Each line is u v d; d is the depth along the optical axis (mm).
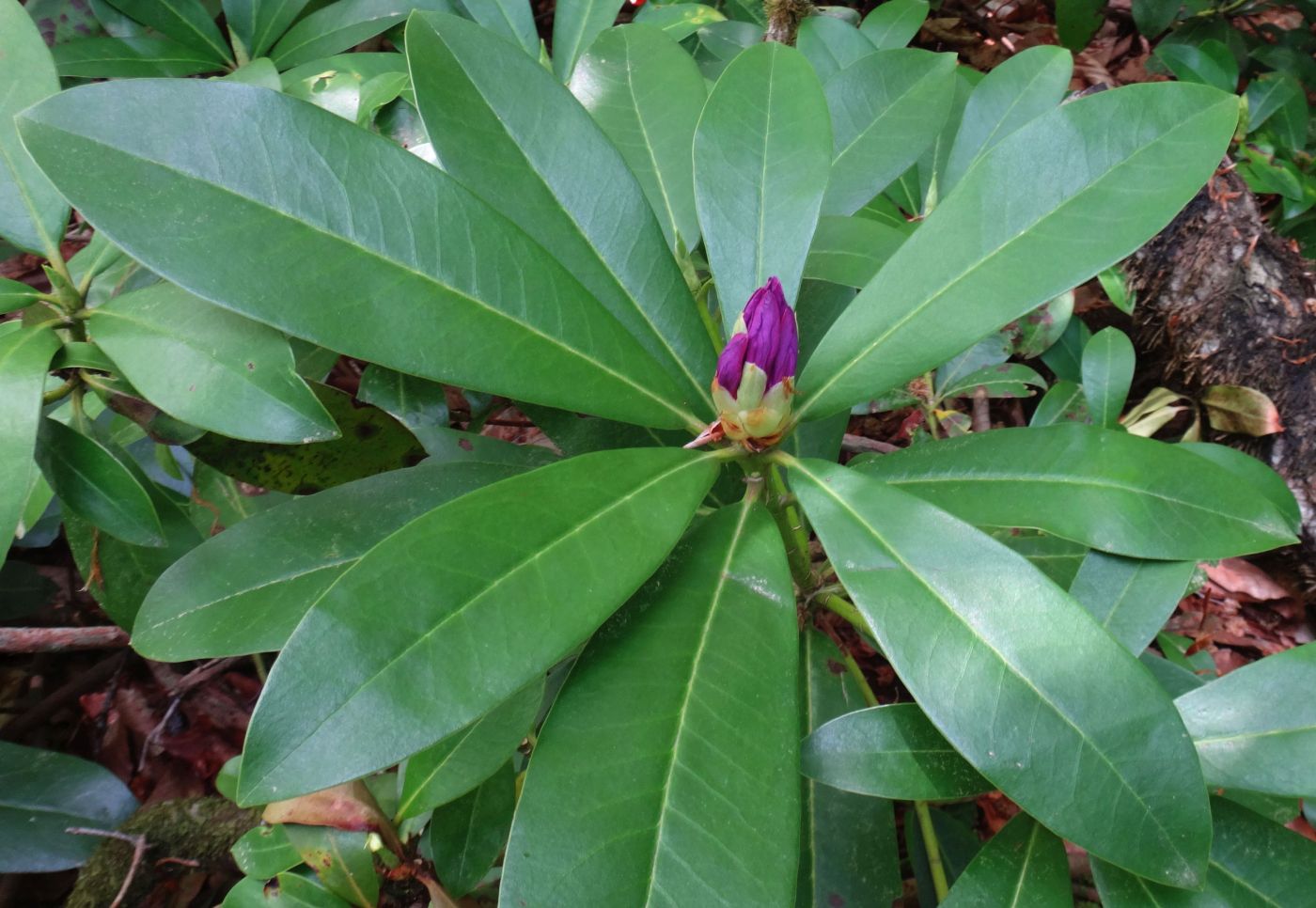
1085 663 240
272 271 257
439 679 221
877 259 381
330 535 318
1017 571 250
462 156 312
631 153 398
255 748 209
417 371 266
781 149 339
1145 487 297
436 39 319
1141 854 230
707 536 289
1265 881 277
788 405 286
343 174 270
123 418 436
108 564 357
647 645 260
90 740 562
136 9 518
